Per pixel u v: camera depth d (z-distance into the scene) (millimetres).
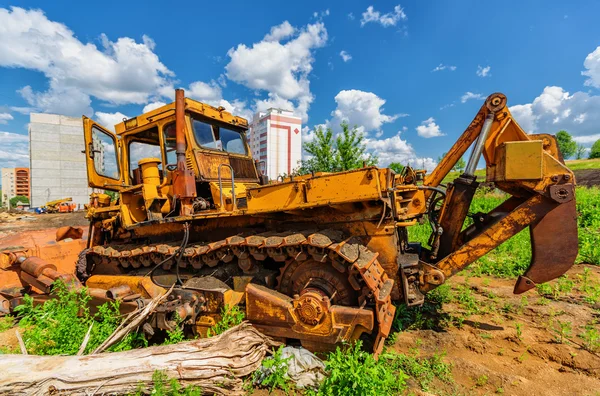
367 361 2965
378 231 3703
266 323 3795
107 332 3744
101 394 2689
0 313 5395
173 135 5082
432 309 5012
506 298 5309
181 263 4695
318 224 4035
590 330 3920
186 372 2928
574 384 3117
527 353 3732
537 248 3768
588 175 30297
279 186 3842
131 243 5656
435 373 3344
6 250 5703
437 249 4273
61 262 6156
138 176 5578
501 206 4406
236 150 5883
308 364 3330
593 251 7113
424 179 4508
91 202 6137
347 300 3666
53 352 3428
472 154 4035
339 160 15711
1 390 2518
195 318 4094
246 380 3322
